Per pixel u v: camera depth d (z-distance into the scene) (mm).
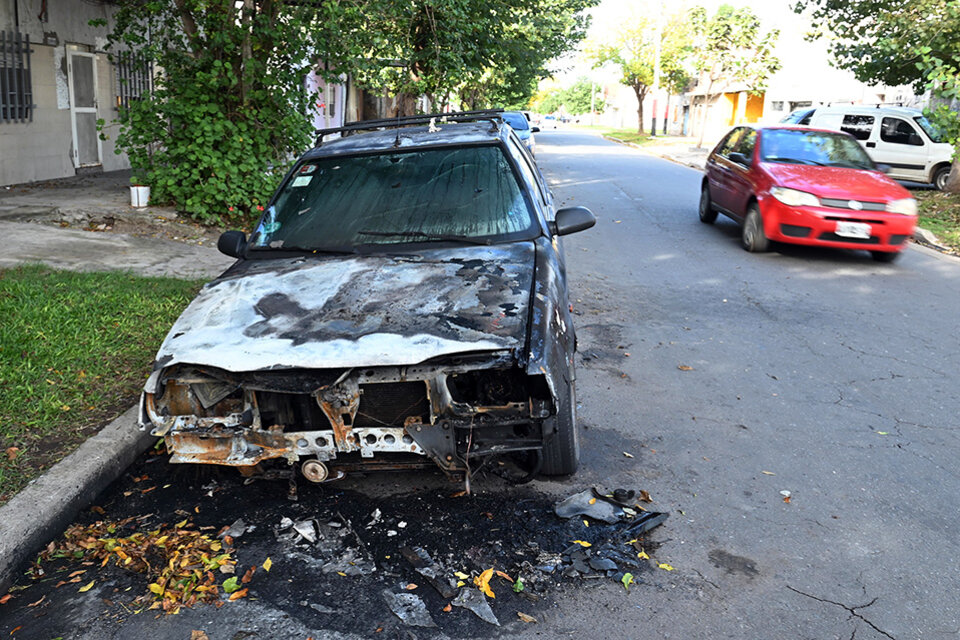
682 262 9461
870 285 8398
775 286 8289
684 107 54344
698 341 6359
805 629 2811
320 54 10578
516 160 4773
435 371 3135
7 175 12328
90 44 14375
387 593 3008
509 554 3250
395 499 3697
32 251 7961
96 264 7699
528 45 21719
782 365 5793
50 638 2787
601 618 2861
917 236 11453
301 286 3764
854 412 4910
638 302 7574
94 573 3174
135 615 2908
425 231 4301
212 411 3342
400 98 19109
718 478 3986
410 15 14406
